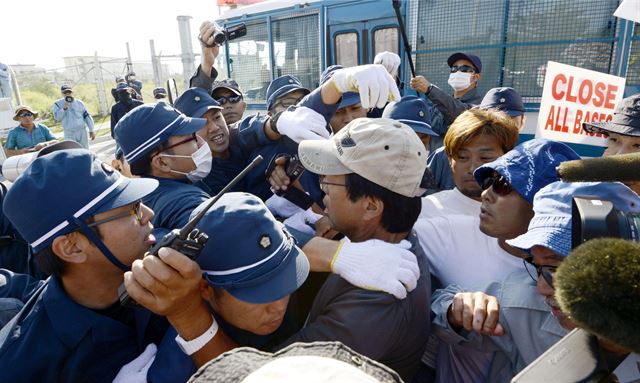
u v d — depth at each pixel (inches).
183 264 38.3
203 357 42.9
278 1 273.0
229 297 44.6
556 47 178.2
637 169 22.9
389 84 68.2
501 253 64.4
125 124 73.9
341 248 53.1
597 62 170.9
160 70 549.6
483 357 54.8
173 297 39.3
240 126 107.8
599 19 168.1
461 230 68.4
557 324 45.9
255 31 289.7
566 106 121.8
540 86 184.5
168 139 73.7
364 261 49.8
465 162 75.0
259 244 42.8
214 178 103.8
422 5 209.3
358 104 104.2
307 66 266.8
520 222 54.8
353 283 50.2
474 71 180.5
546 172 51.8
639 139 88.5
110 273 47.9
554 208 40.5
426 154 53.7
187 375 43.5
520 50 186.4
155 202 68.8
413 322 50.6
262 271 42.9
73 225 44.3
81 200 44.5
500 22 188.7
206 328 43.2
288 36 272.7
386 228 53.5
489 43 192.7
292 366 21.1
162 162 74.3
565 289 19.5
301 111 81.2
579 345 22.3
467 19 197.2
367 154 50.1
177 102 101.0
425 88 160.4
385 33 226.5
